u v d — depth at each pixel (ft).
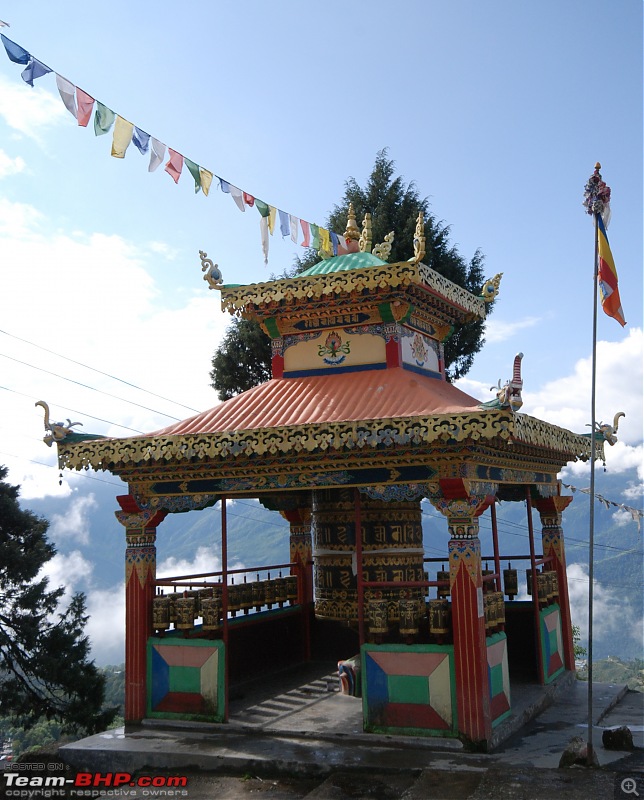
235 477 33.55
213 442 30.45
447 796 23.82
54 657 87.15
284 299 36.24
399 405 31.19
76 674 86.69
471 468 30.12
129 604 34.83
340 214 83.66
